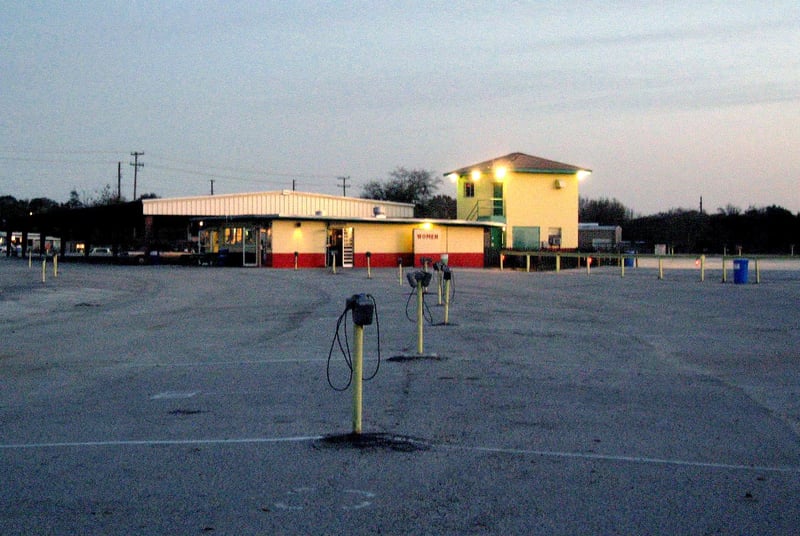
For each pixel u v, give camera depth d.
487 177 58.28
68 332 16.08
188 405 8.79
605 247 67.75
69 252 82.38
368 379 10.27
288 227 46.19
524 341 14.23
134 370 11.31
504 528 4.96
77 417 8.20
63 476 6.06
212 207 50.41
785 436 7.52
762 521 5.16
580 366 11.54
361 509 5.30
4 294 25.16
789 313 19.77
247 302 23.16
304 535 4.82
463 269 47.94
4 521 5.07
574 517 5.18
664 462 6.55
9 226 68.62
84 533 4.86
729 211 101.94
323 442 7.04
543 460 6.55
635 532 4.93
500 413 8.32
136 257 55.94
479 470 6.23
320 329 16.17
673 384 10.20
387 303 21.92
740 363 12.02
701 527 5.04
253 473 6.12
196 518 5.12
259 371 11.09
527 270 44.00
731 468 6.40
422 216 86.25
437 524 5.02
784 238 83.25
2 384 10.22
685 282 32.53
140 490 5.71
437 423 7.83
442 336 14.78
